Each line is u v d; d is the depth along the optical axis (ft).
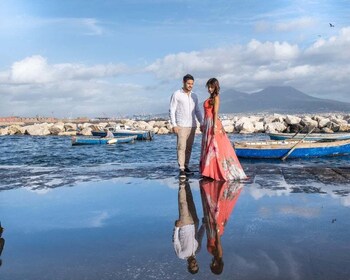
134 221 13.94
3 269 9.45
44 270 9.32
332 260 9.42
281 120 185.47
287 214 14.30
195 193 19.07
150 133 152.87
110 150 115.55
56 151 113.60
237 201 16.88
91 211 15.78
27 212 15.92
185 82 24.66
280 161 68.64
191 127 25.31
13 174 28.19
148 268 9.23
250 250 10.28
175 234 12.14
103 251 10.62
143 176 25.70
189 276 8.64
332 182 21.59
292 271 8.75
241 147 67.41
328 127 167.32
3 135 198.80
